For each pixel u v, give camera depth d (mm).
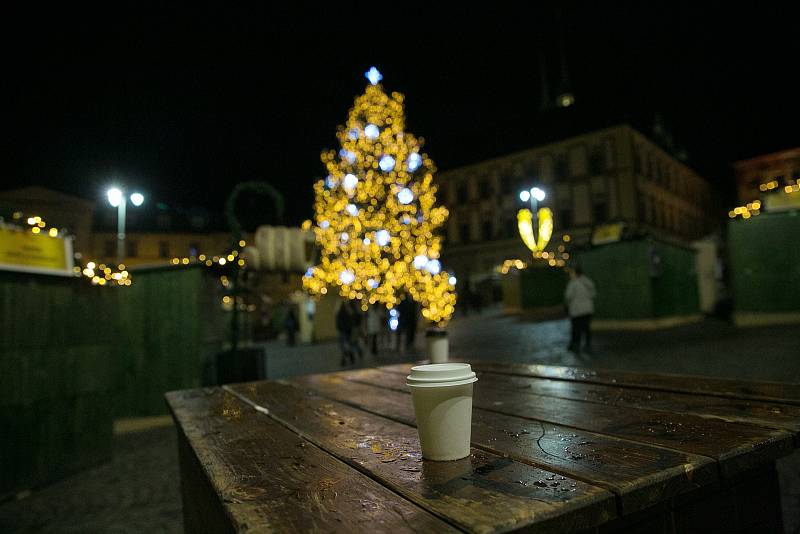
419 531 904
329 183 22562
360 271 21047
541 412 1937
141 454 6176
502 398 2312
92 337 5969
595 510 1001
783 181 44562
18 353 5062
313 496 1134
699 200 52312
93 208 42375
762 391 2062
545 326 17453
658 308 14609
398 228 22625
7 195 37906
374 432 1796
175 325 7961
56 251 5637
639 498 1061
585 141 38844
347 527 941
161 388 7848
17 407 4977
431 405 1338
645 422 1659
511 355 10875
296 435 1822
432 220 25125
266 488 1216
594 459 1269
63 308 5629
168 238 49312
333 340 22500
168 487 4746
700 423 1598
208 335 8602
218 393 3082
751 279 13016
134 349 7883
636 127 38688
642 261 14477
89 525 3930
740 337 10617
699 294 17688
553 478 1137
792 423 1541
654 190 40969
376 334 14781
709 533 1344
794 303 12484
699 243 18766
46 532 3867
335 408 2361
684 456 1248
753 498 1496
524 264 27391
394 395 2656
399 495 1109
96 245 46719
